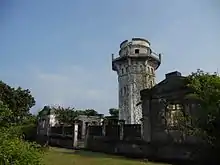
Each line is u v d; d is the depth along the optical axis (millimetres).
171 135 20391
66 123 40062
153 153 21109
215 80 17828
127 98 45062
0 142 4934
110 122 28750
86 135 29688
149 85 45562
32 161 5180
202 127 17734
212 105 17219
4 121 5945
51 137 36500
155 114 22141
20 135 6031
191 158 18484
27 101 38188
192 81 19016
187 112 19375
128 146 23578
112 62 49000
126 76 46344
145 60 45781
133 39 47750
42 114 41438
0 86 30438
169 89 21375
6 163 4711
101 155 22312
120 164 16594
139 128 23406
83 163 16531
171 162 19062
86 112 53094
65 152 24500
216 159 17047
